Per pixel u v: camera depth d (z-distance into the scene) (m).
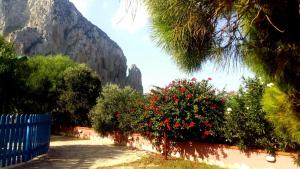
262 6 3.36
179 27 3.48
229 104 11.46
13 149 9.75
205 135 11.64
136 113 14.33
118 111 16.34
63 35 96.44
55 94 22.27
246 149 10.13
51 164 10.42
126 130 15.73
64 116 21.84
